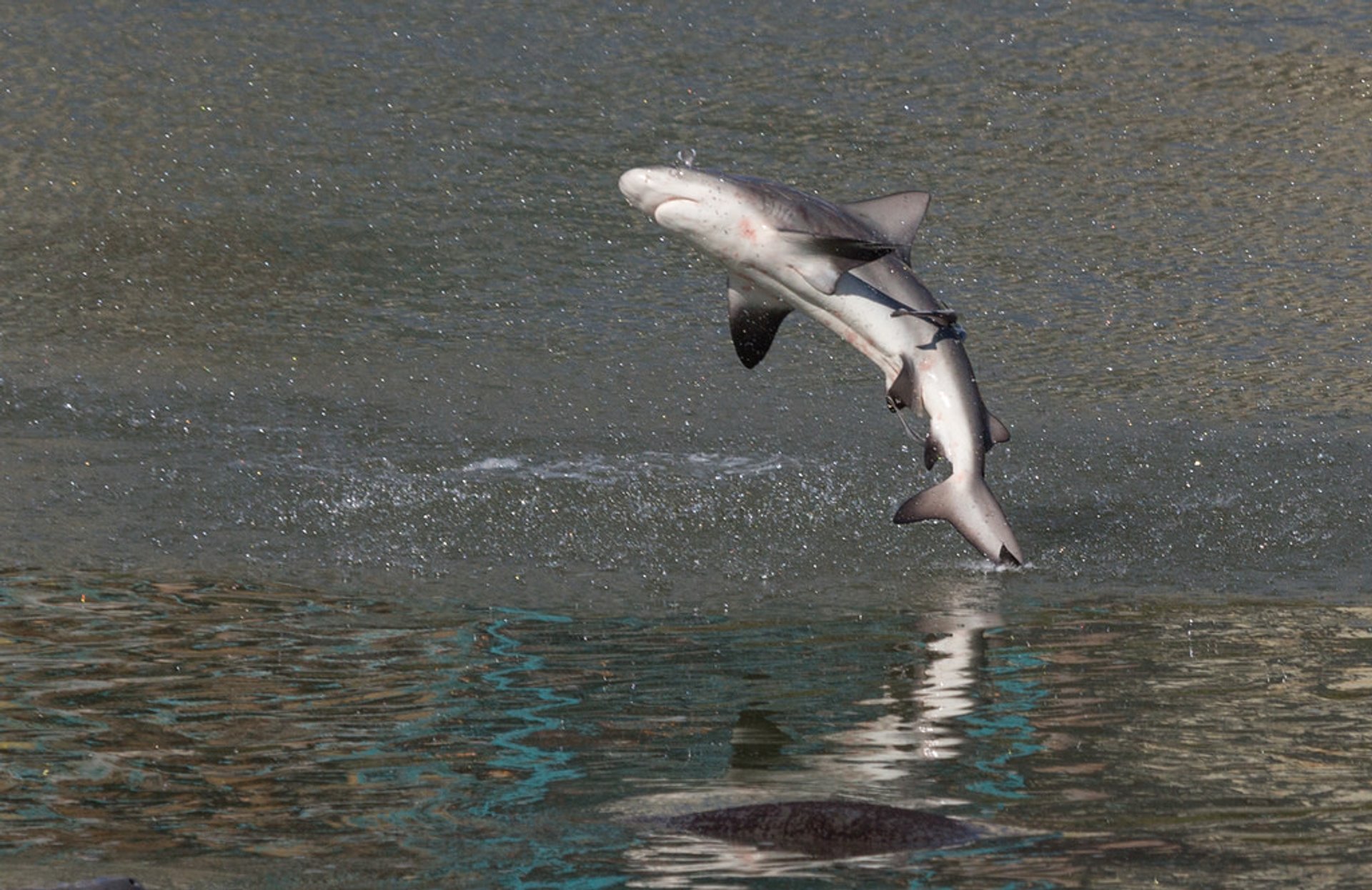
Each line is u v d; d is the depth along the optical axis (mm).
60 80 59438
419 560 25734
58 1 65625
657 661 19922
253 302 45750
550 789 15055
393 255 49062
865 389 39312
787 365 41188
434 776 15477
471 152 55156
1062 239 49406
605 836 13750
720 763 15805
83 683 18703
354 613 22328
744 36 62938
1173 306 44781
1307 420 36094
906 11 65000
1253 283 46312
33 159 54312
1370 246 48656
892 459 32938
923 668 19406
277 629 21359
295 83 59531
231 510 28781
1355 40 62094
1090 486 30812
